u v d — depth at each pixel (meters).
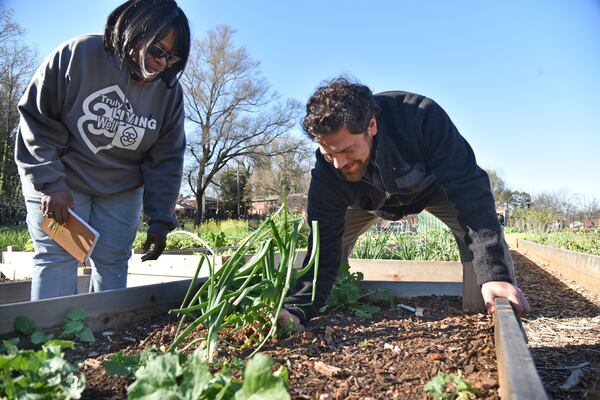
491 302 1.89
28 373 1.12
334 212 2.19
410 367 1.61
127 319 2.05
